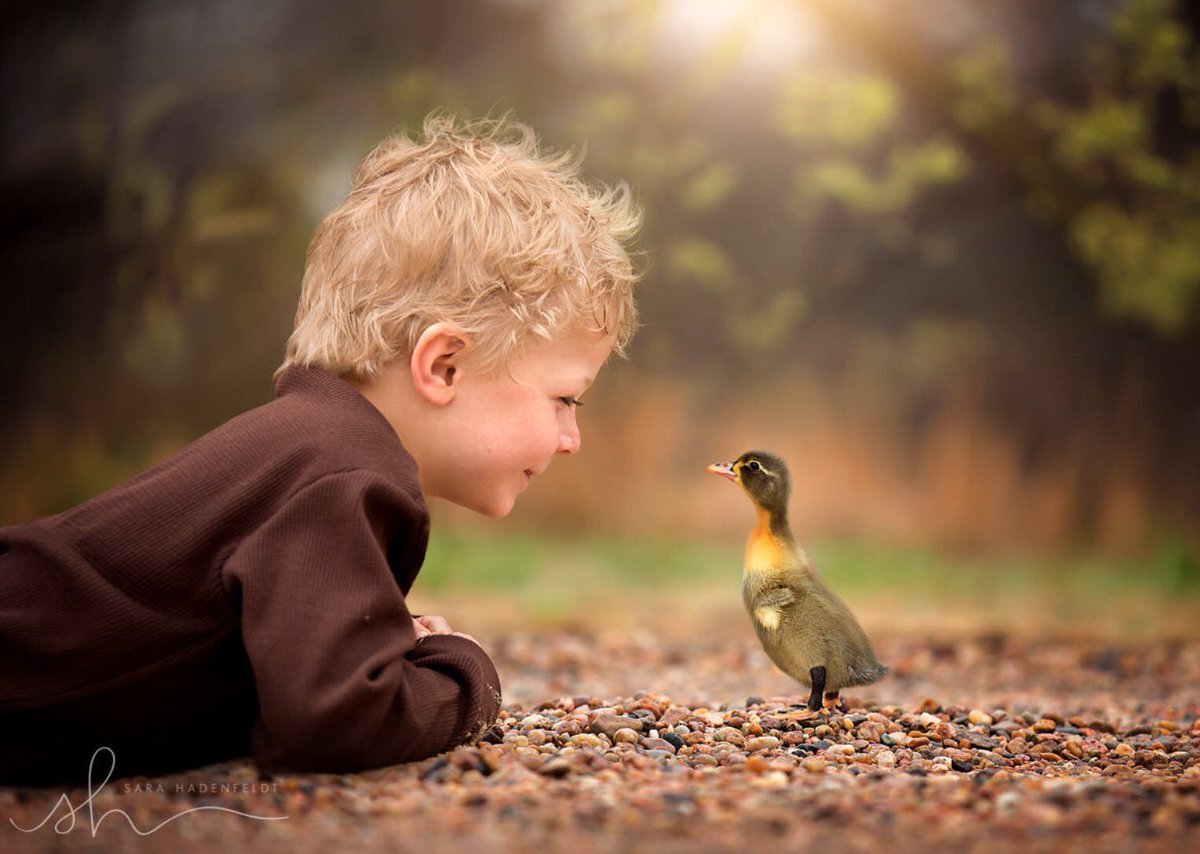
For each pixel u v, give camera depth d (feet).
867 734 21.31
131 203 80.94
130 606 16.69
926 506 78.79
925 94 87.92
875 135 88.94
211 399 84.48
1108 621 50.78
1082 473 82.38
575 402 20.17
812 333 91.71
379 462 17.37
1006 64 84.89
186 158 82.99
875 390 89.81
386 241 18.94
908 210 90.17
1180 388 88.99
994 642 44.50
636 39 85.25
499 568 64.18
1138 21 82.53
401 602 16.58
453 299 18.69
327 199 85.05
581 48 87.86
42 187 79.71
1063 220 85.97
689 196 84.99
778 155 90.33
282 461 17.15
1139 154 82.12
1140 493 79.77
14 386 82.58
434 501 73.97
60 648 16.58
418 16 87.10
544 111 86.53
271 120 85.66
